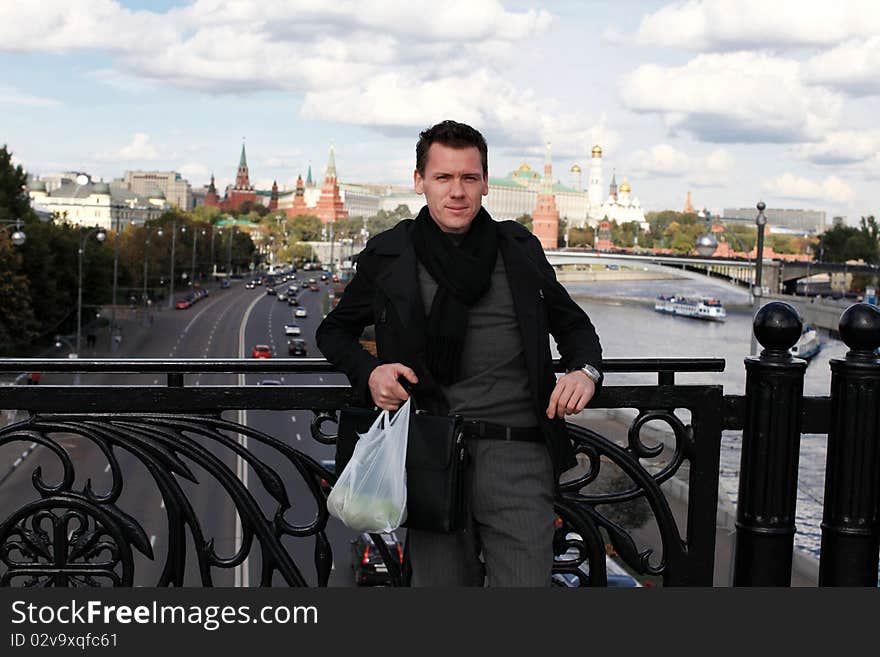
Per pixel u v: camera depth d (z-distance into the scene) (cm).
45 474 2795
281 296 12962
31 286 6053
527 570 316
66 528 369
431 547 334
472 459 322
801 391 387
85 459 3036
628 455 386
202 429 370
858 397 381
